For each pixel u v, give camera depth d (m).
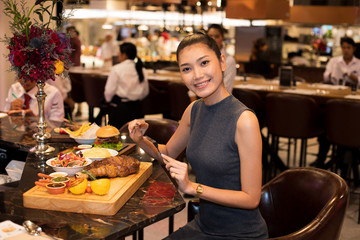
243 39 8.06
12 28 2.28
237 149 1.76
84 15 9.05
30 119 3.36
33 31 2.24
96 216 1.58
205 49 1.74
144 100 6.16
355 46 6.01
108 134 2.39
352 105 3.98
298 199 2.00
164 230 3.50
